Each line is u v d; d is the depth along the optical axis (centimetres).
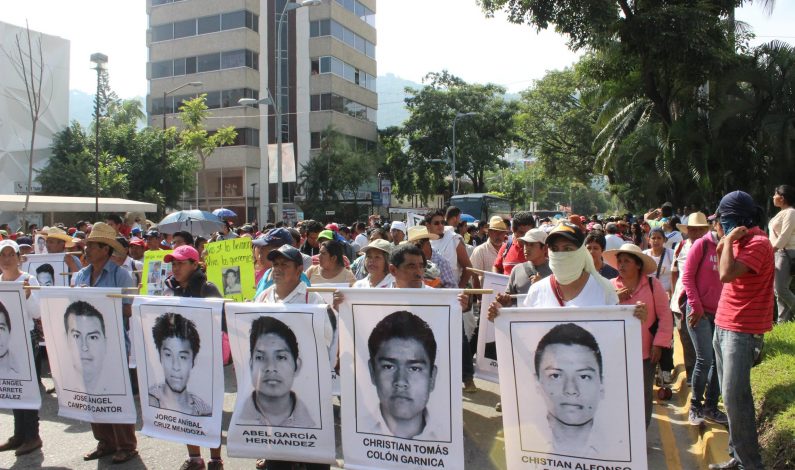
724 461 493
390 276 562
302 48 4900
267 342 453
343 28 5009
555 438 392
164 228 1570
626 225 1677
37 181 3625
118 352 527
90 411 535
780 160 2072
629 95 2645
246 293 833
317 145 4881
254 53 4888
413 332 419
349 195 4612
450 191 5500
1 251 616
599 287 415
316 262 898
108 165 3766
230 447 460
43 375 866
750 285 452
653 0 2242
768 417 525
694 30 2105
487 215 3591
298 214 4400
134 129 4122
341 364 435
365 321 429
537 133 4516
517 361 400
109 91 4872
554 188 10681
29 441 571
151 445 595
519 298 459
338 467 539
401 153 5259
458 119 4906
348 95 5075
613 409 382
